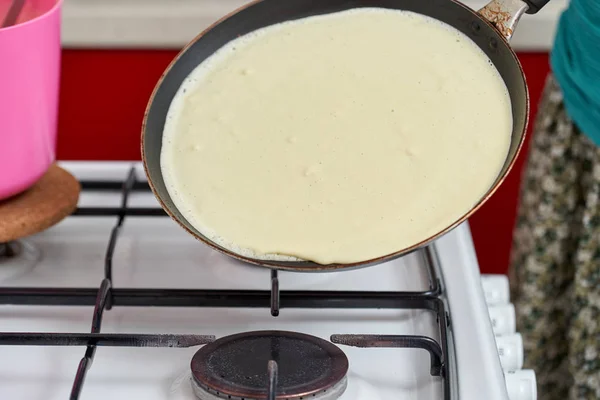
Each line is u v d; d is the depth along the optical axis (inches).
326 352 30.7
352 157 32.3
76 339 30.9
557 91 46.5
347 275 35.7
